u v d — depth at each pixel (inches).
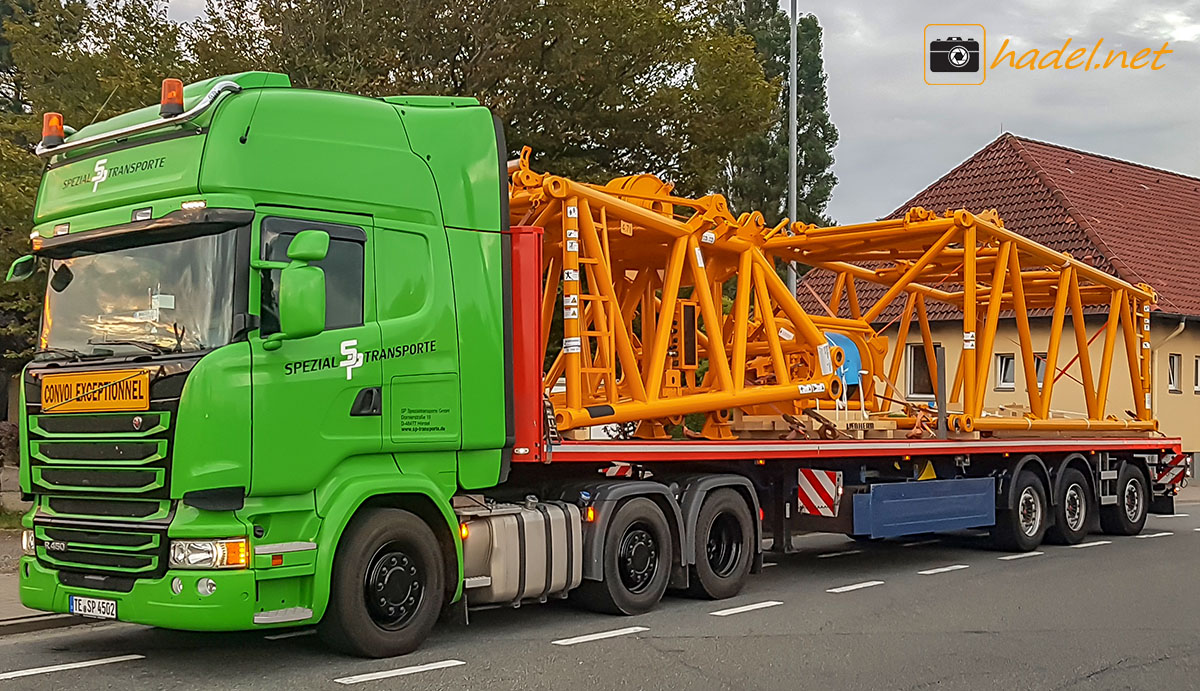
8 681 296.0
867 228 538.3
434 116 344.8
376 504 323.6
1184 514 818.8
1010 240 578.9
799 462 488.7
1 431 735.1
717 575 428.1
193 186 294.8
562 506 374.3
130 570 293.3
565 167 666.2
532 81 665.0
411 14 655.1
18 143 615.5
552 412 367.6
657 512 399.9
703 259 462.6
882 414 556.1
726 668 314.0
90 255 317.1
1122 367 968.9
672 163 718.5
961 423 559.5
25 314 615.5
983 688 296.2
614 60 675.4
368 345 314.3
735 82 704.4
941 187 1222.9
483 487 345.4
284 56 657.6
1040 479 608.4
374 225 321.4
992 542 595.8
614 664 317.7
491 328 346.3
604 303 407.8
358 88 617.0
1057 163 1211.9
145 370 291.3
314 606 298.5
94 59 580.1
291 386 297.3
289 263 297.6
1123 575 504.4
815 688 293.0
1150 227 1156.5
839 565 538.0
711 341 460.1
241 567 285.9
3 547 498.3
